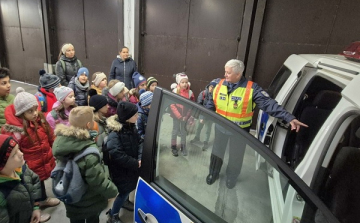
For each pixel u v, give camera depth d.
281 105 2.04
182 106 1.16
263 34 3.98
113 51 5.41
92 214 1.65
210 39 4.43
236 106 2.04
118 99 2.86
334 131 1.22
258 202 1.14
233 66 1.97
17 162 1.19
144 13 4.79
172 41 4.75
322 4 3.55
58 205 2.33
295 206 0.96
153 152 1.21
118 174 1.86
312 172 1.28
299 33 3.79
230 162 1.12
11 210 1.24
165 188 1.20
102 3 5.14
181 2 4.43
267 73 4.16
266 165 1.06
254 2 3.88
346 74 1.32
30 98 1.86
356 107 1.07
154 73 5.15
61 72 3.59
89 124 1.51
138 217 1.34
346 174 1.31
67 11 5.61
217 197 1.16
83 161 1.43
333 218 0.80
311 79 1.94
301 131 2.05
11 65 7.14
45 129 2.07
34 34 6.20
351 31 3.52
